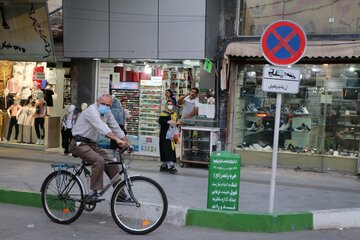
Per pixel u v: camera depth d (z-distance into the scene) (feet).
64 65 45.47
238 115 39.17
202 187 30.50
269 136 38.68
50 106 45.93
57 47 42.80
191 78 39.81
